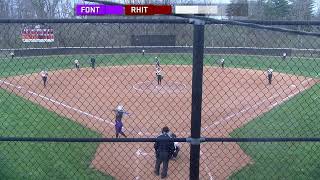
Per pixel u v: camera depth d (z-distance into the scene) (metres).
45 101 22.02
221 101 21.75
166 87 26.27
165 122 17.91
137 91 25.05
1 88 24.06
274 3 43.81
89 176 11.74
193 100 4.92
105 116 18.98
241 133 15.94
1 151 12.77
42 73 24.02
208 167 12.23
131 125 17.48
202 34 4.69
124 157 13.36
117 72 28.25
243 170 12.03
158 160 11.78
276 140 5.33
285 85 24.77
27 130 16.19
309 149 13.54
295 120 17.83
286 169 12.01
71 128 16.62
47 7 30.58
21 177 10.98
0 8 33.75
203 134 15.84
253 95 22.88
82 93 23.97
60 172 11.80
